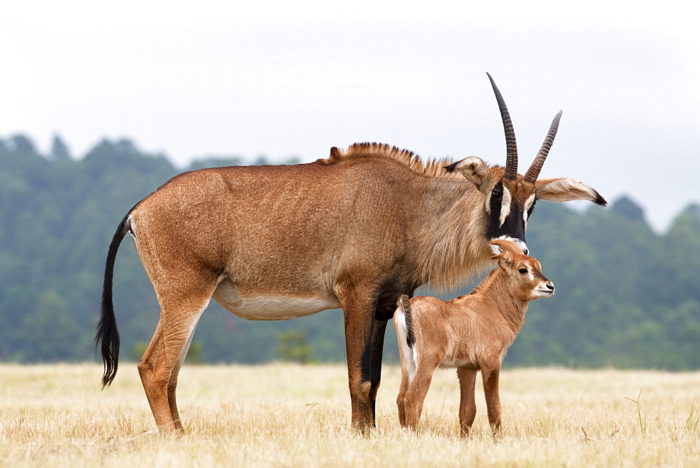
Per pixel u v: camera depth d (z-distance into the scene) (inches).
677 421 1422.2
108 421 1455.5
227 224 1371.8
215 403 1779.0
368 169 1400.1
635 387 2246.6
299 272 1378.0
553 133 1412.4
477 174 1378.0
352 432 1289.4
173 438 1213.7
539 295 1298.0
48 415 1546.5
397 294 1392.7
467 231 1401.3
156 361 1365.7
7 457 1097.4
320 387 2187.5
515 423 1421.0
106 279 1413.6
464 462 1042.7
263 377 2491.4
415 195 1401.3
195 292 1368.1
